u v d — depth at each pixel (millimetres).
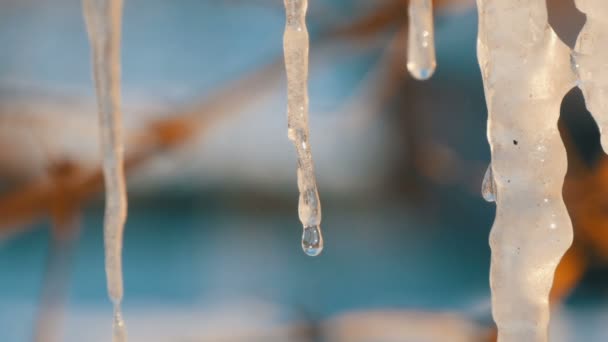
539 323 514
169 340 1200
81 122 1159
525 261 515
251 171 2305
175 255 2068
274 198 2303
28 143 1870
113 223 565
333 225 2209
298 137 538
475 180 1373
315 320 1052
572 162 950
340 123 1300
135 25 1905
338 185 2330
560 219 515
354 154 2316
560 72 516
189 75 1863
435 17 978
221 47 1909
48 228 2133
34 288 1807
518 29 516
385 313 982
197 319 1536
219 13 1923
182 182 2291
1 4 1698
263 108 2322
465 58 1953
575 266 849
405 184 2238
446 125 1949
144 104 996
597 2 516
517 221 516
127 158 968
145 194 2318
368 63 1696
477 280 1907
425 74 577
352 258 2037
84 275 1863
